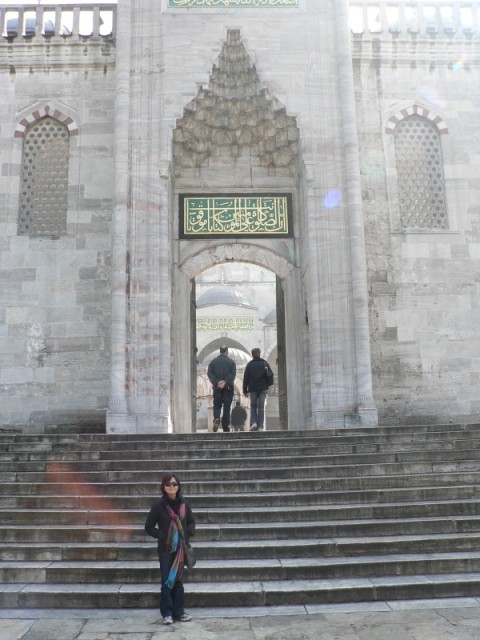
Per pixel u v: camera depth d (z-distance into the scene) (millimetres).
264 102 15609
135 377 13820
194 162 16500
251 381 14578
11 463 10125
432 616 6238
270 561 7480
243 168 16672
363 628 5906
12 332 15781
